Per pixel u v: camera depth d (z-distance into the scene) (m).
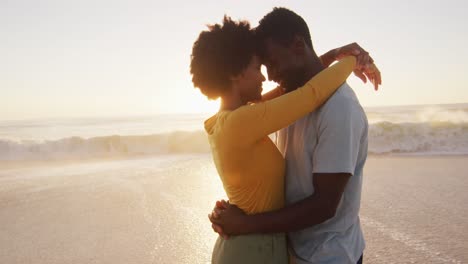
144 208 5.61
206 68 1.72
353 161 1.64
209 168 9.03
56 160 11.69
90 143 12.82
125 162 10.68
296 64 1.81
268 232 1.69
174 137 13.09
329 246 1.76
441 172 7.63
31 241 4.46
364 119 1.73
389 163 9.03
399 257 3.68
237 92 1.76
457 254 3.70
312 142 1.70
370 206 5.30
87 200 6.17
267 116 1.58
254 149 1.67
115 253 4.03
